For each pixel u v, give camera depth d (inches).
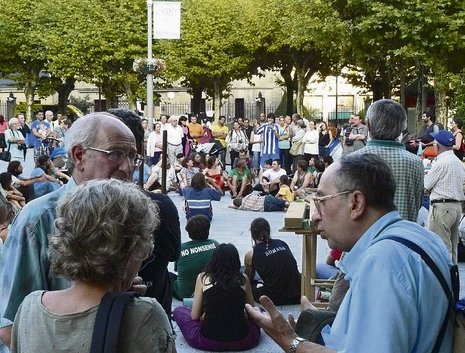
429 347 103.2
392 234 106.7
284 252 324.2
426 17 1027.9
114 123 136.5
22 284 129.9
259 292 322.0
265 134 954.7
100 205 101.0
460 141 644.7
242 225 590.9
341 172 111.8
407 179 196.7
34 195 516.7
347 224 111.7
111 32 1647.4
